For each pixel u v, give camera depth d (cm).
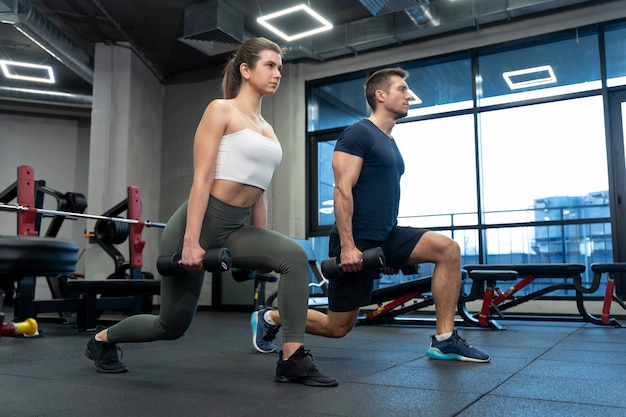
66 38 578
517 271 403
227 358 234
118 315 589
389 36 554
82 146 819
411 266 226
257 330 252
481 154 541
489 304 372
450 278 220
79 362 223
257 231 173
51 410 134
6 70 676
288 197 616
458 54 561
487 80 584
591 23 500
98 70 643
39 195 422
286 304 170
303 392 156
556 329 367
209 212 166
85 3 554
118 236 459
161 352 255
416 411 132
